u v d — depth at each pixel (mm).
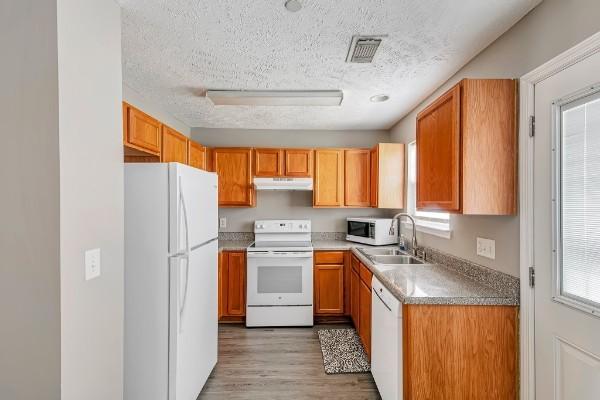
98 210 1355
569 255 1357
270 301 3459
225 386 2305
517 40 1645
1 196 1146
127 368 1826
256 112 3285
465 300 1627
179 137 2961
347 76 2357
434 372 1644
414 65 2162
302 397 2178
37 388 1143
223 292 3516
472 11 1557
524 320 1584
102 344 1384
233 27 1719
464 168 1639
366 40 1838
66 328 1163
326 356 2734
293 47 1932
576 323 1312
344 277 3541
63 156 1146
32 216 1132
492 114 1646
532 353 1547
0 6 1138
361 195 3812
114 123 1480
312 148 3850
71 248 1188
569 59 1317
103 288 1390
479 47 1912
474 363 1642
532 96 1547
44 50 1129
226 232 4105
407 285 1852
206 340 2270
